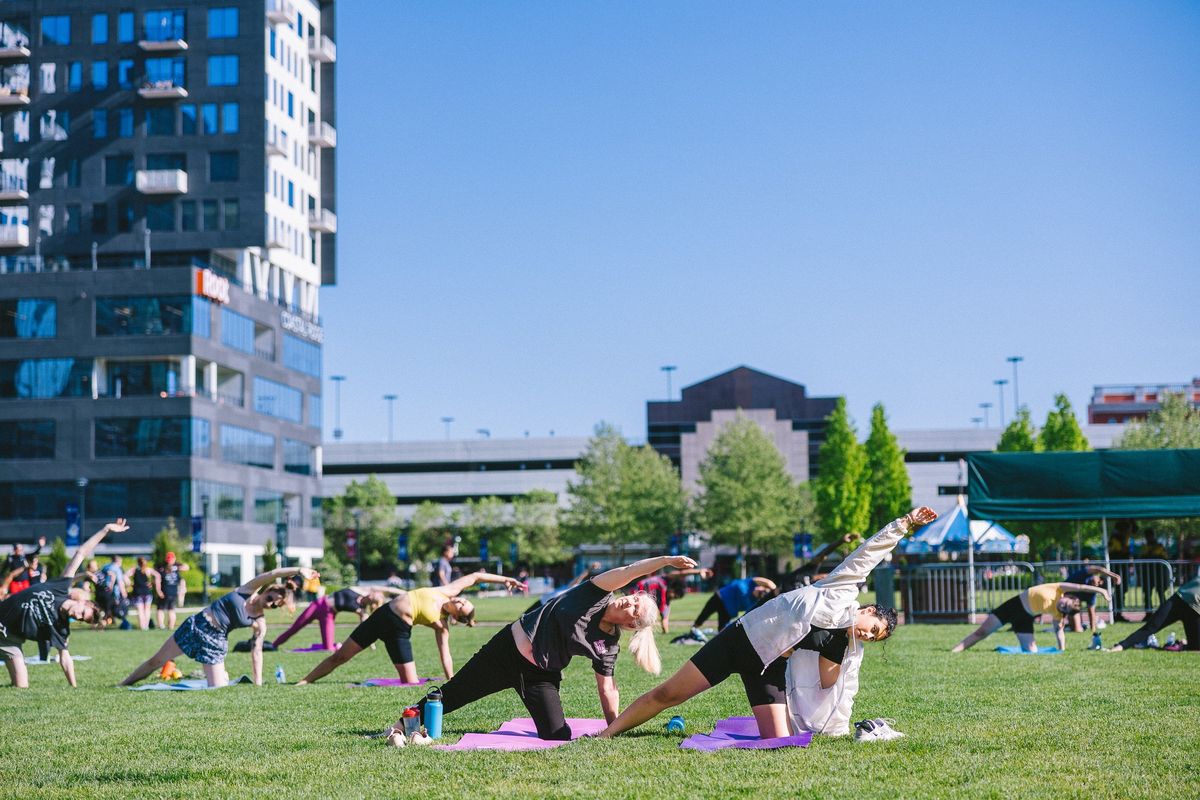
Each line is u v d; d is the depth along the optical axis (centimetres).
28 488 7156
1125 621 2742
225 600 1459
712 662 880
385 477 12744
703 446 12438
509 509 11219
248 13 7700
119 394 7262
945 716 1007
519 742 896
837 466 8169
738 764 764
